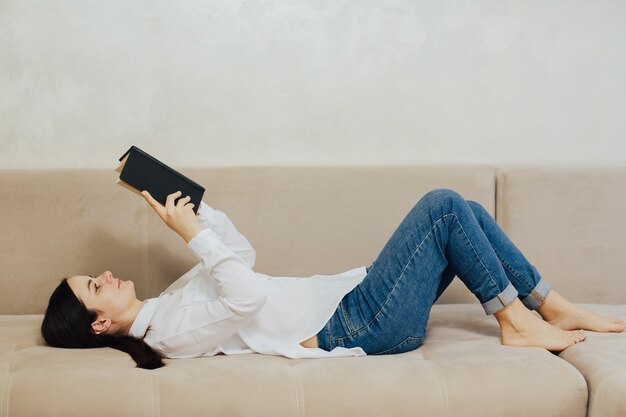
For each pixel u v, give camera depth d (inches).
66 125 101.0
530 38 105.5
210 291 78.4
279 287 79.0
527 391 66.6
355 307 77.0
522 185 97.7
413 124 105.0
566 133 107.0
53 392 64.4
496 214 99.2
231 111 102.6
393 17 103.6
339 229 96.3
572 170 98.5
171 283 95.0
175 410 64.5
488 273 74.9
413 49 104.3
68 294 77.9
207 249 74.5
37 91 100.5
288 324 76.7
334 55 103.3
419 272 74.9
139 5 100.3
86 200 94.3
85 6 99.9
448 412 66.1
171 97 101.7
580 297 98.0
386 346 76.5
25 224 93.8
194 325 74.0
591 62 106.4
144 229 94.8
